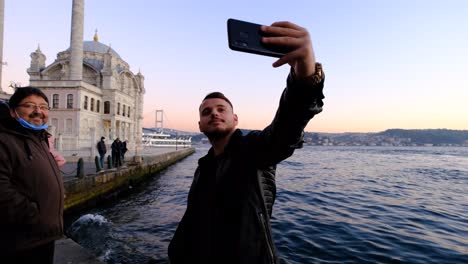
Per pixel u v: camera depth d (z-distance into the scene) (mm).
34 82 34375
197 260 1593
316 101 1328
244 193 1590
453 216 10141
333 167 33531
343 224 8914
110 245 7875
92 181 12844
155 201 14523
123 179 16734
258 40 1163
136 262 6750
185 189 18422
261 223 1555
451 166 37219
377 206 11719
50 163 2605
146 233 8961
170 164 36062
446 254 6516
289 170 29250
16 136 2363
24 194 2273
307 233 8039
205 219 1647
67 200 10930
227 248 1522
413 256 6430
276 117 1473
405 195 14695
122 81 48719
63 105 34312
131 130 50406
